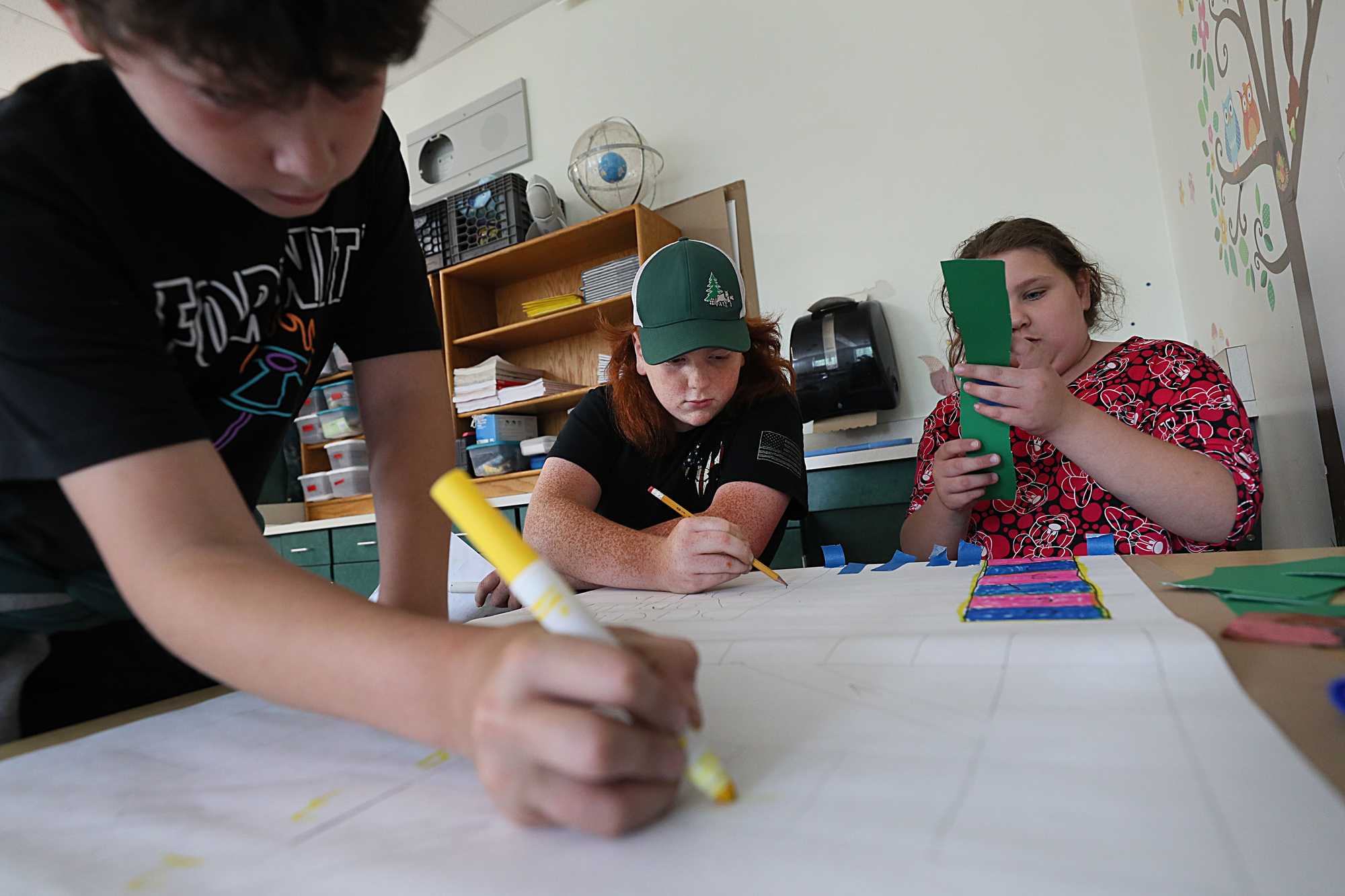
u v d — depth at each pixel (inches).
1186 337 73.9
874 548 70.7
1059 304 45.9
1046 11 81.4
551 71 112.7
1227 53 50.7
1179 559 27.0
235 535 14.6
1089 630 17.1
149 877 10.6
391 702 11.6
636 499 50.2
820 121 93.0
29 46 105.7
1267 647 15.1
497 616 29.8
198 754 15.8
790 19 95.1
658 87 103.9
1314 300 40.0
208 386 21.8
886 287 88.7
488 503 12.5
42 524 18.6
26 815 13.1
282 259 22.0
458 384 105.1
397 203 26.9
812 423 84.7
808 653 18.2
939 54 86.6
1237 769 10.2
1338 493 40.1
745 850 9.7
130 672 23.9
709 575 33.2
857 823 10.1
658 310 43.6
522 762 10.3
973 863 8.8
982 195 84.2
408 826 11.6
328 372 117.9
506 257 104.8
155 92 13.9
